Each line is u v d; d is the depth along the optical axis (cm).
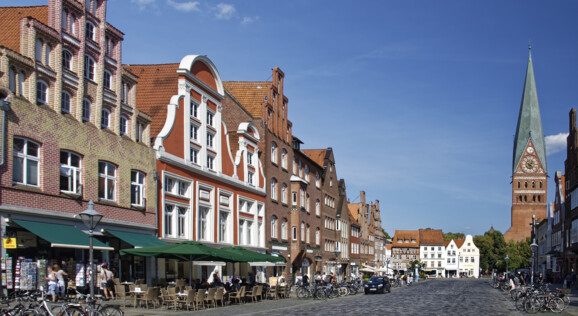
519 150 15375
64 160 2800
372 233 11925
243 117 5509
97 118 3045
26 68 2556
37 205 2559
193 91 4094
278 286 4100
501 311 3030
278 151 5919
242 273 5038
